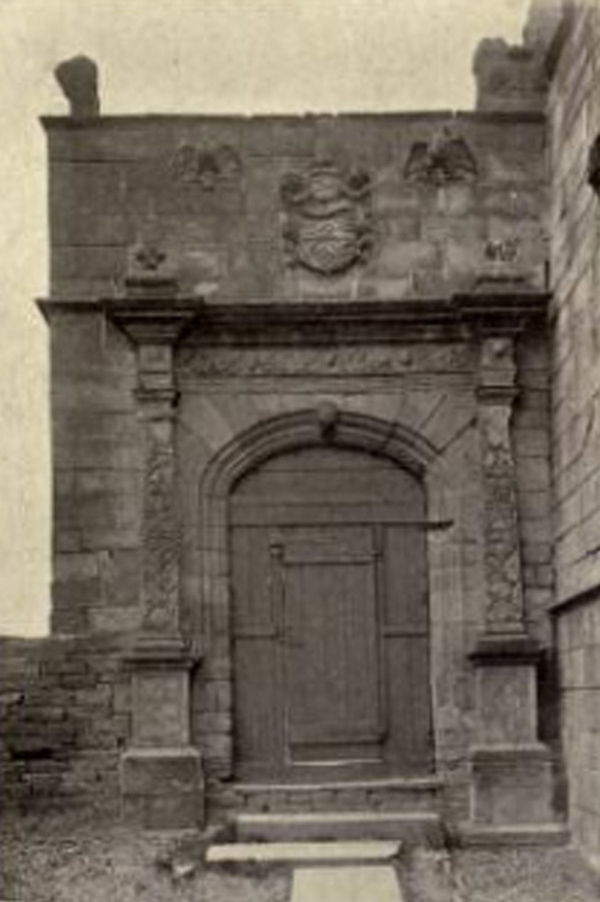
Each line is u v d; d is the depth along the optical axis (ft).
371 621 66.33
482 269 66.39
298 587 66.28
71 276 66.23
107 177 66.85
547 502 65.41
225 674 64.85
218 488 65.82
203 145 67.05
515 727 63.82
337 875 56.29
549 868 58.03
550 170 66.49
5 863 57.82
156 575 64.39
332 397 66.08
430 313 65.82
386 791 64.18
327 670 66.08
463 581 65.41
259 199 66.90
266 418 65.87
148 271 65.21
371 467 66.95
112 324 65.82
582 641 58.80
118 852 59.62
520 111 67.46
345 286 66.54
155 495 64.75
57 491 65.21
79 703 64.49
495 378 65.41
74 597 64.80
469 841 62.13
